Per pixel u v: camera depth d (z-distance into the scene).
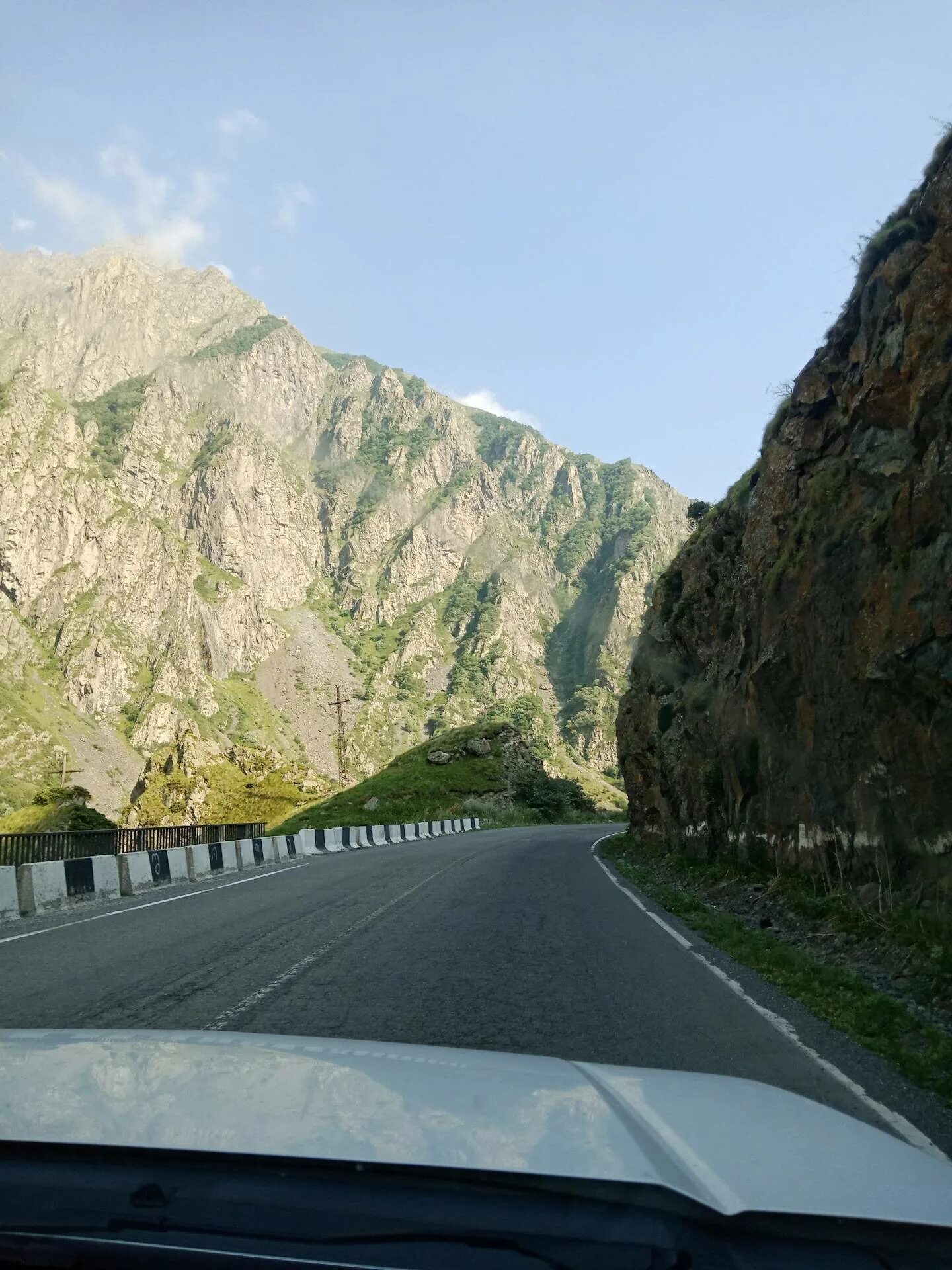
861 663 12.05
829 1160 2.34
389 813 69.38
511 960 9.48
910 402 12.13
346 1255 1.79
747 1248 1.84
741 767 18.23
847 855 12.75
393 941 10.65
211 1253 1.78
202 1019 6.74
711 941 11.36
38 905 14.80
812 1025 7.05
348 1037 6.22
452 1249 1.81
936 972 8.45
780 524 16.97
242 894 16.84
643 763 32.62
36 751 178.25
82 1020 6.68
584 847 34.97
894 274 13.52
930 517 10.79
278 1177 1.99
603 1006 7.39
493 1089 2.73
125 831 25.53
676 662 27.86
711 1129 2.56
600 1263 1.78
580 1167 2.00
